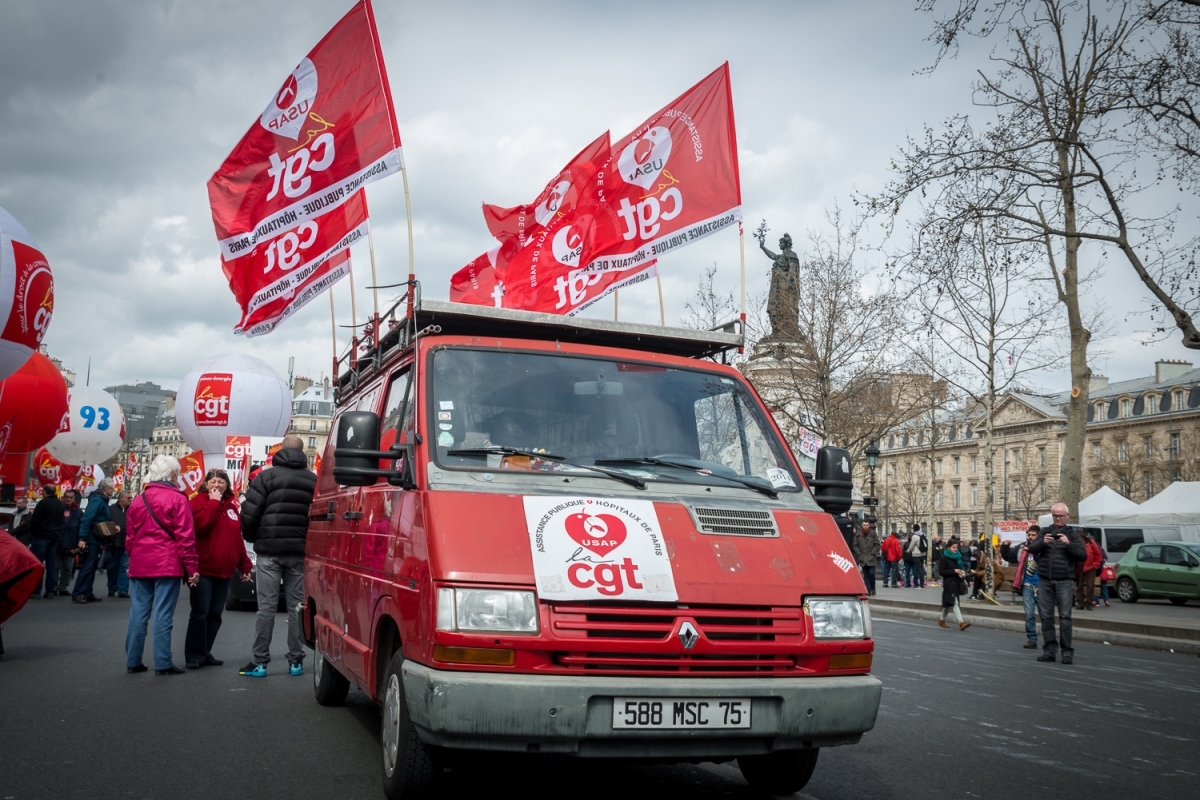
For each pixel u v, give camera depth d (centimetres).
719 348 634
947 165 2075
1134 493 7838
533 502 454
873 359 3762
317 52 1086
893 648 1377
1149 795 559
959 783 568
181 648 1080
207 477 954
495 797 499
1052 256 2420
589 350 561
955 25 1856
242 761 561
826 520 508
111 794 488
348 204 1085
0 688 800
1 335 1432
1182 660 1448
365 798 484
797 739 433
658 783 541
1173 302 1798
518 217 1173
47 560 1852
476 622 408
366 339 719
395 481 500
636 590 424
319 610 729
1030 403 8825
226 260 1136
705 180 1057
